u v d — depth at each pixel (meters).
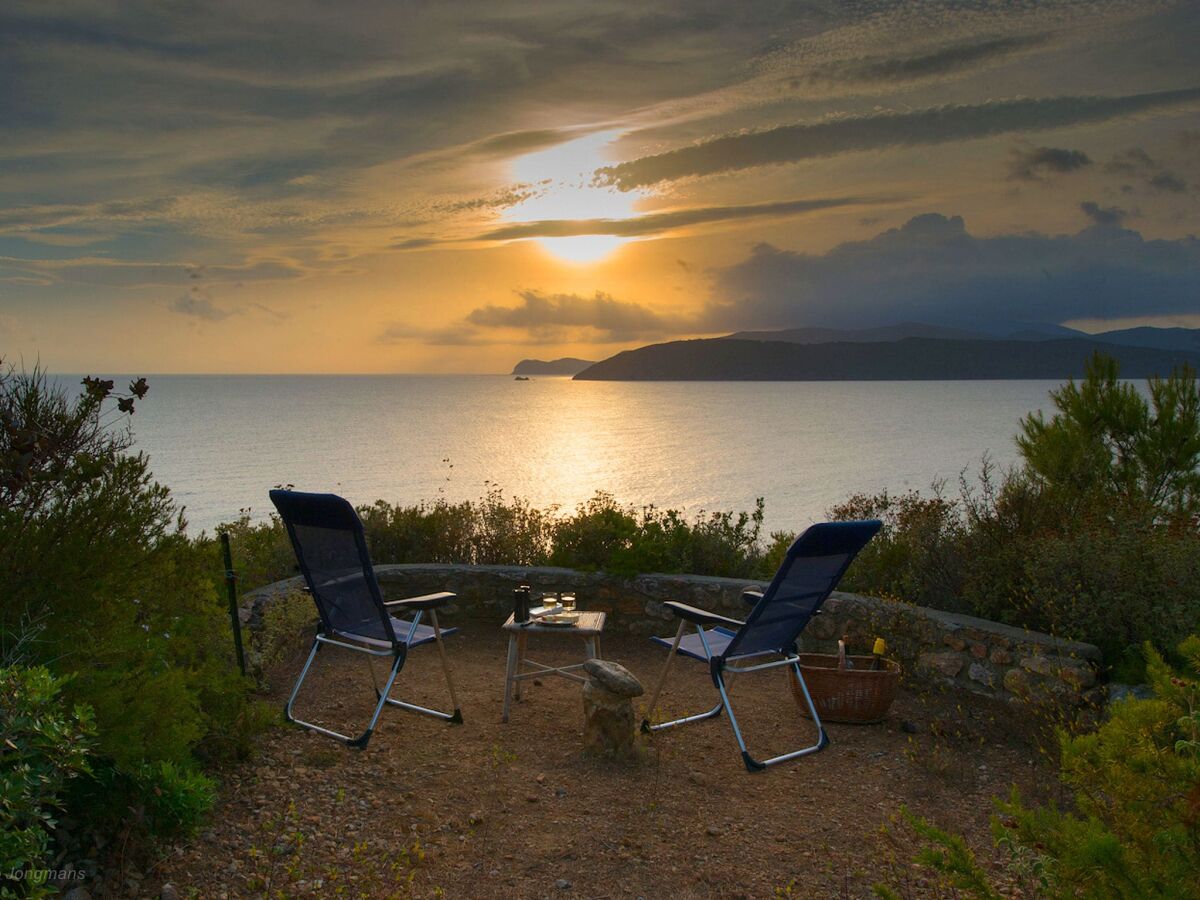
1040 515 6.19
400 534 8.27
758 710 5.02
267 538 7.50
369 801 3.52
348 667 5.62
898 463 94.44
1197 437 7.89
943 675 5.22
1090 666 4.57
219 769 3.67
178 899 2.67
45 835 2.14
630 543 7.18
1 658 2.82
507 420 191.38
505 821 3.41
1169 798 1.79
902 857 3.17
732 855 3.19
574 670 5.70
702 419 190.00
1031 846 1.83
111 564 3.25
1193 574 4.70
